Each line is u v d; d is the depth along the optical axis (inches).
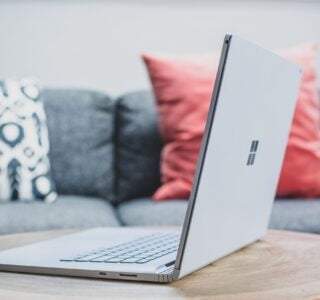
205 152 26.7
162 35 102.9
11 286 27.8
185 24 103.0
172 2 102.7
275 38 103.8
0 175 74.9
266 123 33.7
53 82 101.7
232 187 31.2
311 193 78.5
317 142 80.4
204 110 78.8
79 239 38.0
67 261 30.7
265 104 32.6
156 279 27.9
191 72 80.7
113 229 43.4
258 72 30.3
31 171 76.4
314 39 104.1
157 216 68.3
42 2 101.1
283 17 103.7
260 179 36.1
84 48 101.9
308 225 65.9
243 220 35.1
